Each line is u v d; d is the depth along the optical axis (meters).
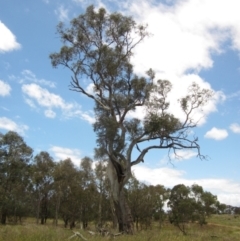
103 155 28.75
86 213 61.62
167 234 22.89
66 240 16.78
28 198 64.56
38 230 20.05
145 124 28.98
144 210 48.56
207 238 24.86
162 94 30.52
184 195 42.25
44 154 66.25
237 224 68.00
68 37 31.08
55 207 67.56
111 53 30.53
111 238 20.77
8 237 16.31
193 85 30.19
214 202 44.09
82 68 31.14
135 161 29.58
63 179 63.97
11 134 61.09
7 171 60.53
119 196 28.80
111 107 30.50
